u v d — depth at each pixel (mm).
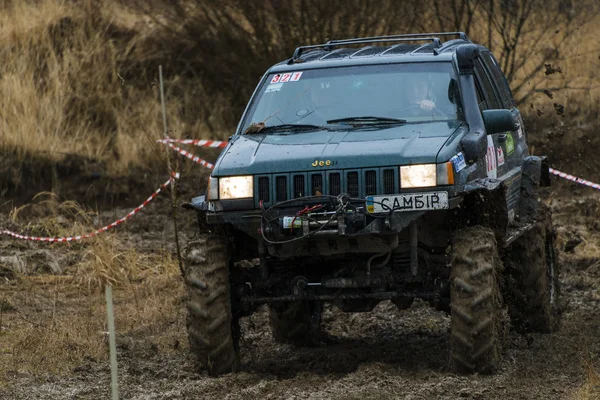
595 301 20531
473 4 37562
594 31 40250
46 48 40688
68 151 36344
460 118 15820
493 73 18734
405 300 15383
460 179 14281
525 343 16984
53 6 42219
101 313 20484
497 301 14273
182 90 40656
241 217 14461
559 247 25609
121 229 29781
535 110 38250
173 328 19109
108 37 42000
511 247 17453
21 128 35844
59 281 23406
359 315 19938
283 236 14141
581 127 36875
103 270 23531
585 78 39469
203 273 14672
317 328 18078
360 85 16500
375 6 38125
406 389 13766
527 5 38031
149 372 15820
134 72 41125
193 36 41031
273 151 14797
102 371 16062
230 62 40562
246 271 15445
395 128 15453
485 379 14109
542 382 14305
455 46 17984
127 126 38250
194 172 35312
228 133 39625
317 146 14766
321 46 18500
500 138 17219
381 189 14039
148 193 34188
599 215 29250
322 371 15633
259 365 16047
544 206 18672
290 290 15141
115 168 35781
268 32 39875
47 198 33688
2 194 33531
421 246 15195
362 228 13852
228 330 14758
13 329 19016
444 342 17484
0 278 23469
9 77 37812
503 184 14867
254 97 17016
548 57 38938
